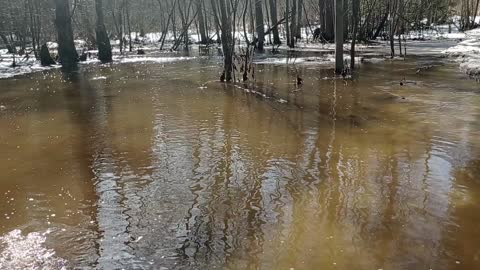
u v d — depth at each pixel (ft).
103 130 30.37
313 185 20.11
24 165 23.66
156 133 29.25
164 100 41.09
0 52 107.55
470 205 17.88
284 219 16.94
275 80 53.11
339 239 15.42
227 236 15.80
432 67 62.13
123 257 14.62
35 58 89.51
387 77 53.72
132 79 57.98
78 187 20.52
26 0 90.63
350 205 18.03
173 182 20.83
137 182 20.94
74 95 46.01
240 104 38.29
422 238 15.39
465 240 15.21
